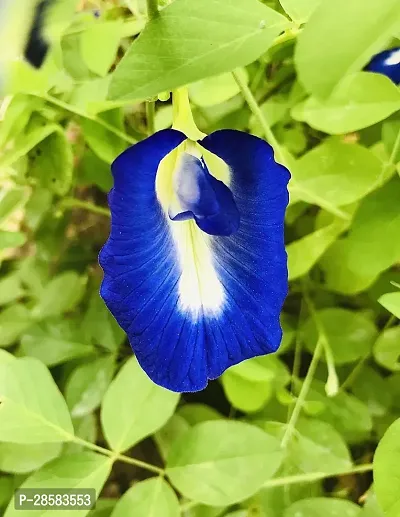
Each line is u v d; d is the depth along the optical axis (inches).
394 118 5.6
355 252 5.0
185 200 3.7
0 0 3.9
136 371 4.7
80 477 4.5
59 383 6.0
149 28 3.5
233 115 5.9
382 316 5.9
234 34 3.5
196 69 3.4
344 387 5.7
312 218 6.1
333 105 5.0
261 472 4.4
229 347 3.9
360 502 5.5
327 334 5.6
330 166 5.2
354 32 2.6
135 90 3.3
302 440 5.1
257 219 3.7
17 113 5.4
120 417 4.7
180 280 3.8
